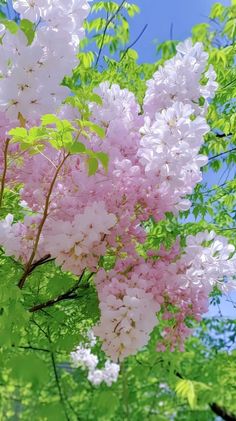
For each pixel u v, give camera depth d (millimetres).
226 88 4480
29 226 3061
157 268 2988
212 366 4004
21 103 2373
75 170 2828
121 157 2861
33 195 2936
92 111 2889
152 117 3051
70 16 2611
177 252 3188
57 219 2910
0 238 3074
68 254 2783
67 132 2350
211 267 3025
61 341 3504
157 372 2666
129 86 4270
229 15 4297
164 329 3096
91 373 7355
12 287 2418
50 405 1757
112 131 2869
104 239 2908
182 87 3027
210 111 4375
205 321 5344
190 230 4062
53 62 2406
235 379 4020
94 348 4199
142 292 2734
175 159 2721
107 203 2863
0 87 2352
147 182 2832
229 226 4777
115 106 2959
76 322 3652
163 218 2998
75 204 2859
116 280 2795
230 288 3158
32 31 2281
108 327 2643
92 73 4211
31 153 2602
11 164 2920
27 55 2322
